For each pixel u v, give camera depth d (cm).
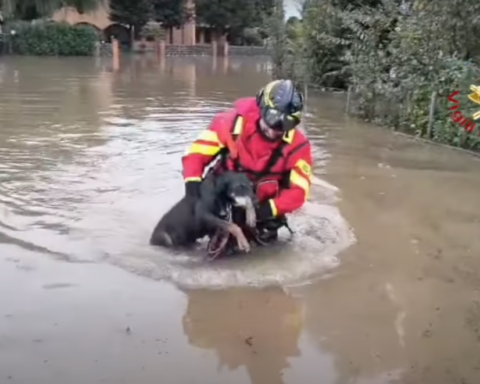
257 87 2030
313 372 370
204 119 1277
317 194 740
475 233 623
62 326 412
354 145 1056
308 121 1305
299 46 2089
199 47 4475
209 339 405
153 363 373
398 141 1104
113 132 1100
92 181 758
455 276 518
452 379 367
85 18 4750
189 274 503
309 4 2105
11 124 1168
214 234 534
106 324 417
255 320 433
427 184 810
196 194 539
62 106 1437
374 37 1377
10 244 550
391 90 1250
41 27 3856
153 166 839
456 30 1119
